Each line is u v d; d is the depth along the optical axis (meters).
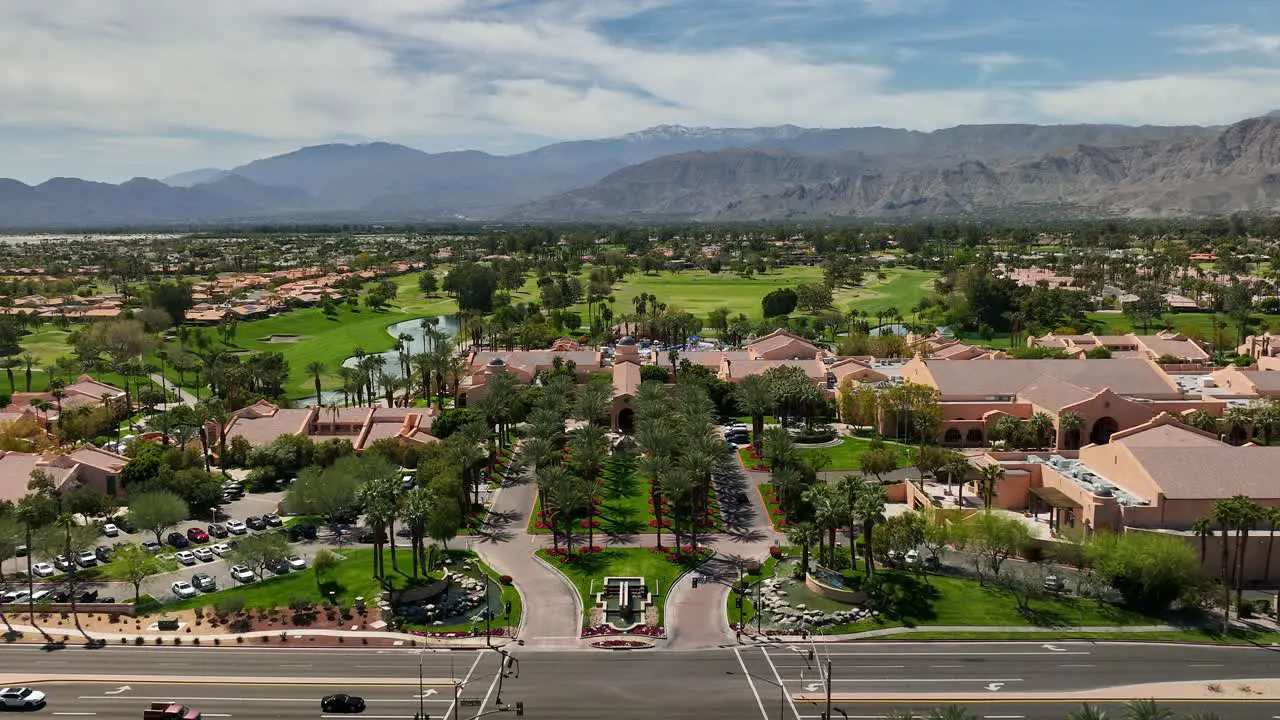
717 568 134.88
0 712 95.25
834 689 100.44
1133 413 178.12
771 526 151.25
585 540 145.25
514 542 145.12
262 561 131.38
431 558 134.25
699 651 110.25
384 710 95.56
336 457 178.50
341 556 139.38
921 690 100.12
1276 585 129.38
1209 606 121.06
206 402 195.12
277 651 110.25
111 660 107.94
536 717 94.06
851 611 119.44
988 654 108.88
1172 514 134.00
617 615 120.00
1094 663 106.31
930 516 144.25
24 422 192.50
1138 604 121.88
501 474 178.50
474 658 108.44
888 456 162.62
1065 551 132.75
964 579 130.50
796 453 164.00
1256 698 97.81
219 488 161.38
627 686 101.19
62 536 131.62
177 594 126.50
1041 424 176.75
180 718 92.50
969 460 165.75
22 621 118.56
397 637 113.75
